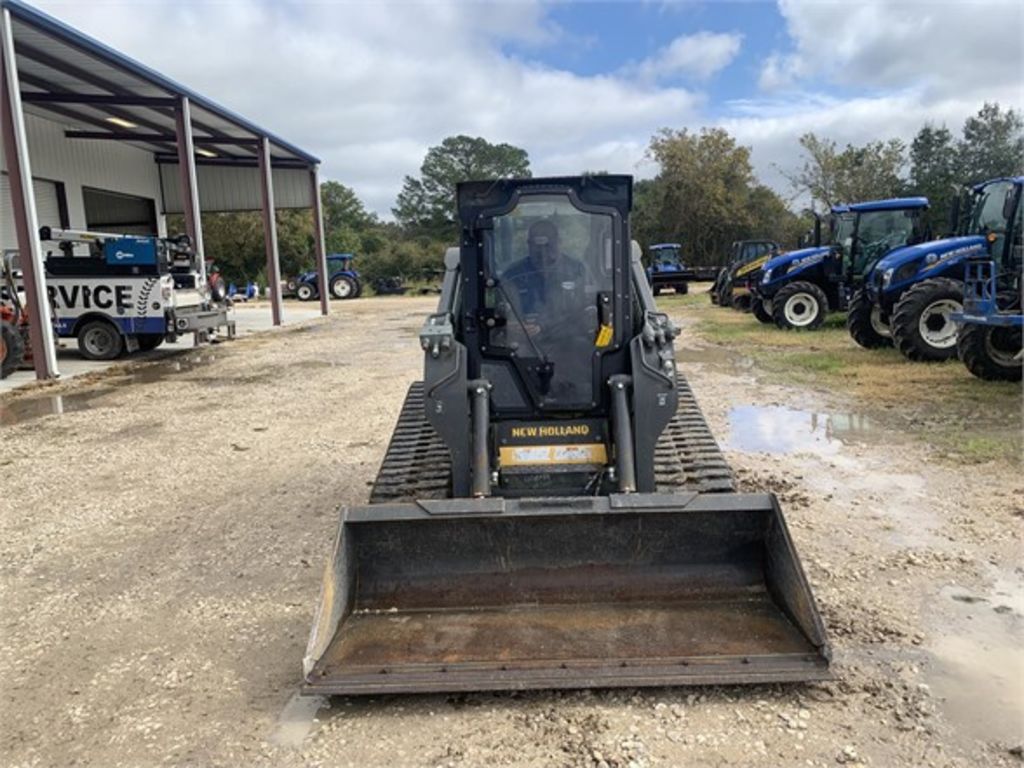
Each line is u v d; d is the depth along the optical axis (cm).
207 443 765
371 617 344
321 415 881
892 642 340
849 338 1338
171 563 468
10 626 394
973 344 853
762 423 738
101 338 1417
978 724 284
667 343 386
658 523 349
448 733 291
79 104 1681
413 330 1894
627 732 286
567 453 408
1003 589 387
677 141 4566
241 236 4594
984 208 1038
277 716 309
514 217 404
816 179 4247
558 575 352
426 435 521
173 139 2114
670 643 318
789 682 304
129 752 290
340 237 5612
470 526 350
